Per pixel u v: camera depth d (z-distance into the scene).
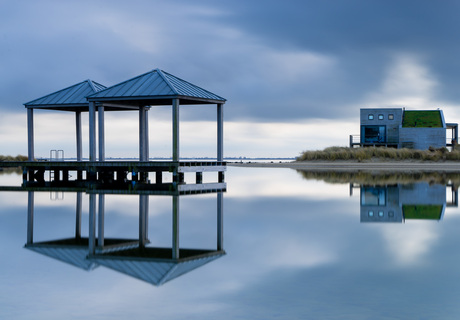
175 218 14.65
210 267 8.49
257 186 27.11
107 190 24.53
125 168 28.84
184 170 27.16
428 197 20.11
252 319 6.01
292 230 12.24
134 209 16.83
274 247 10.10
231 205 17.91
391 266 8.41
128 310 6.34
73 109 34.56
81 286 7.41
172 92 26.70
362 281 7.52
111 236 11.78
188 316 6.12
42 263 8.96
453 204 17.67
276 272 8.08
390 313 6.16
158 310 6.34
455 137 58.72
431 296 6.79
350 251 9.64
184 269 8.38
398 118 57.16
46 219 14.70
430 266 8.39
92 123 28.67
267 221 13.84
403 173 37.69
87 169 28.64
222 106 30.58
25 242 11.06
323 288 7.18
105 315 6.18
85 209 16.92
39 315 6.18
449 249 9.80
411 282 7.45
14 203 18.88
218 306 6.46
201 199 20.14
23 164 31.45
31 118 32.81
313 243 10.49
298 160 58.34
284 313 6.18
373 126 57.69
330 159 54.25
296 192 23.16
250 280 7.63
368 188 24.52
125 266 8.70
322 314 6.14
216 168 30.16
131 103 31.12
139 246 10.51
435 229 12.29
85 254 9.72
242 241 10.84
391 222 13.52
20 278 7.89
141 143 32.00
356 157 52.94
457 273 7.95
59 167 31.78
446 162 50.66
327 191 23.33
